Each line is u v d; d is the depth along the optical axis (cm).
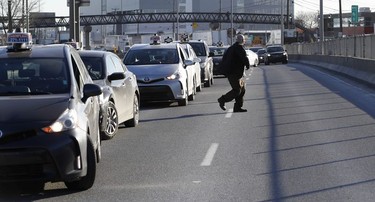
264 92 2738
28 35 1039
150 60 2202
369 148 1259
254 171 1057
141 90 2059
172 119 1811
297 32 11975
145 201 862
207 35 9681
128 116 1606
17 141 824
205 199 869
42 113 859
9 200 875
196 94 2697
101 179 1010
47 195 904
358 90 2747
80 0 3297
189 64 2241
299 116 1819
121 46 9525
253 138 1420
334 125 1608
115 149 1307
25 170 830
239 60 1905
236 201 855
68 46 1073
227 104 2217
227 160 1160
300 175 1020
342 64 4222
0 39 6544
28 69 984
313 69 5153
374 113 1856
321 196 877
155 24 13162
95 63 1503
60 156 834
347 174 1019
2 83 960
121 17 12531
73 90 945
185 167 1100
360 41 3716
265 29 14850
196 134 1502
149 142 1393
